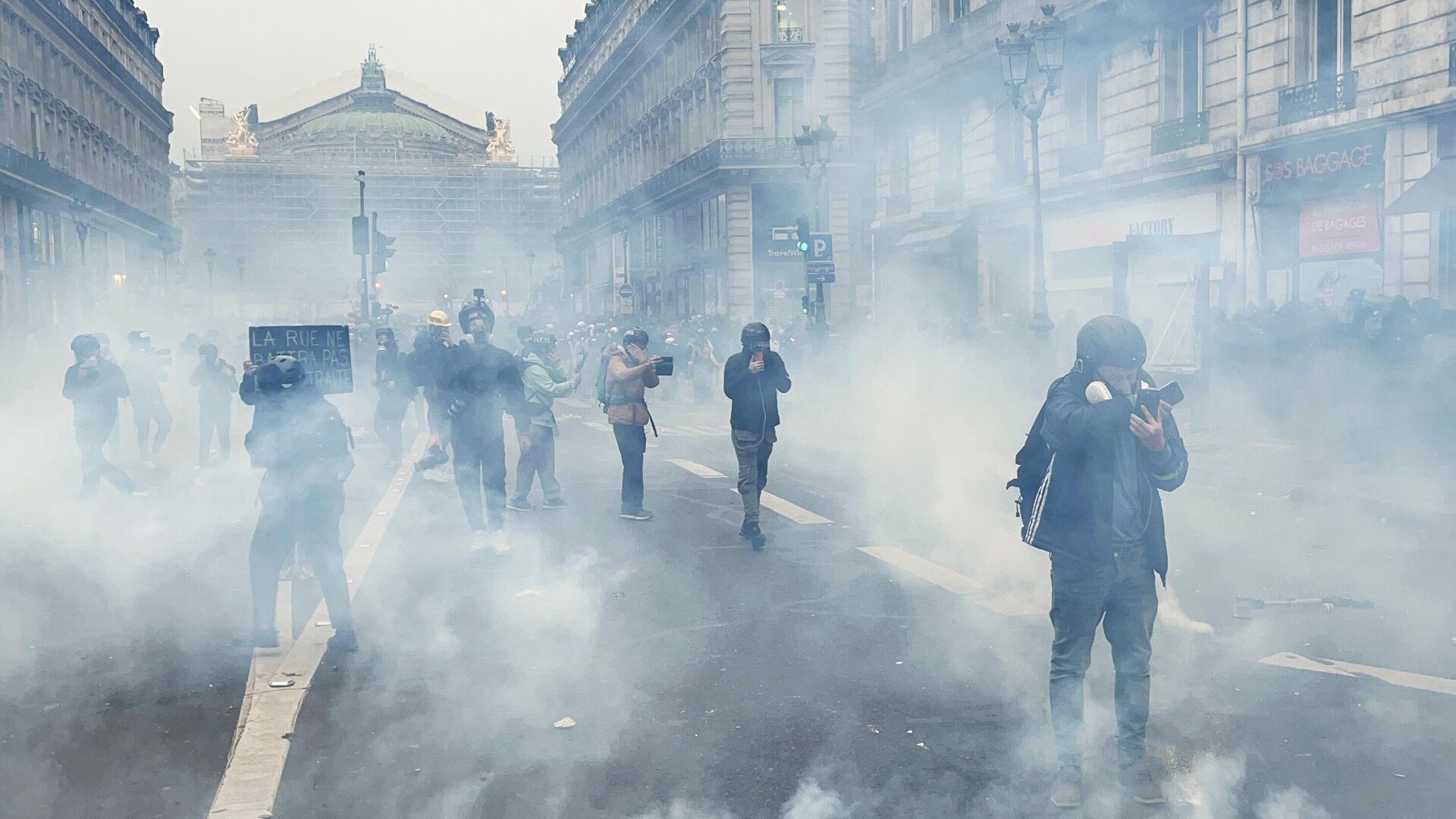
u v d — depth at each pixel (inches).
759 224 1915.6
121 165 2691.9
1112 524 169.9
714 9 1978.3
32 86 1915.6
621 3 2679.6
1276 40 871.1
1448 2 730.8
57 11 2057.1
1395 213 722.2
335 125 5147.6
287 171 4790.8
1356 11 802.8
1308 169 847.1
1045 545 174.2
